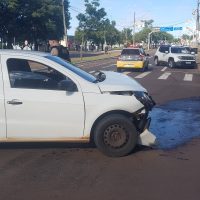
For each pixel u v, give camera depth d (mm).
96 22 56625
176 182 5719
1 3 50844
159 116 10719
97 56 59000
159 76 23969
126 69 29734
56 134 6867
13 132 6785
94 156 6941
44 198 5156
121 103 6863
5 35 55969
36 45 61469
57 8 56219
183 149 7445
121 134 6898
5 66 6789
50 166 6398
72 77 6895
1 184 5633
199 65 36188
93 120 6867
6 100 6684
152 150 7332
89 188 5492
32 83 6824
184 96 14836
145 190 5426
